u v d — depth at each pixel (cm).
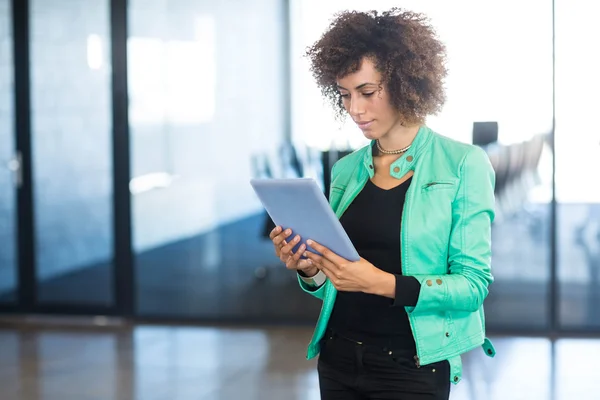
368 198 226
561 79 611
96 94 675
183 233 674
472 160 217
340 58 215
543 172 620
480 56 617
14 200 695
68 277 693
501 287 634
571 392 495
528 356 573
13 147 691
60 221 691
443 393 220
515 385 509
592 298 625
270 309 668
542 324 631
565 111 613
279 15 639
